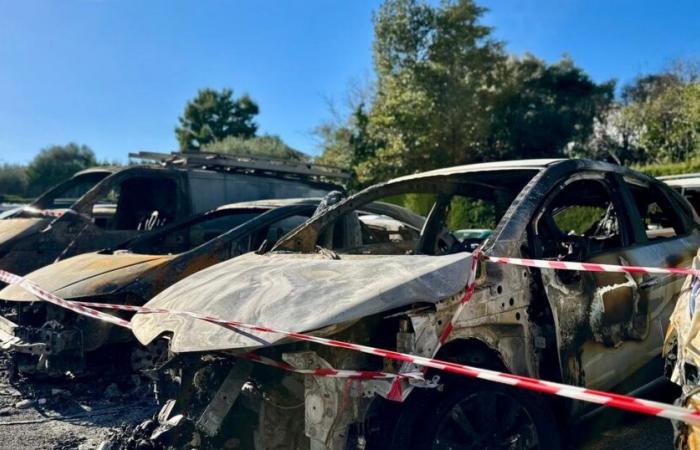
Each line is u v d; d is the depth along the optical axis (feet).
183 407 10.61
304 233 14.78
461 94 80.02
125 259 18.57
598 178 13.30
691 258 14.35
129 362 17.57
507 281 10.32
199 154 30.55
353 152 85.87
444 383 9.57
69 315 16.93
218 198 28.78
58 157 151.84
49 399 17.06
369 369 9.56
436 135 79.15
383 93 83.97
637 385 12.35
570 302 10.91
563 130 92.58
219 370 10.49
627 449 13.07
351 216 18.94
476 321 9.75
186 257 18.19
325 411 8.84
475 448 9.64
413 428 9.34
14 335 17.29
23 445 13.94
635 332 12.16
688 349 8.32
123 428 14.14
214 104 166.20
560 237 12.14
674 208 15.56
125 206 28.32
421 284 9.33
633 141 94.43
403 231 21.81
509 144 88.89
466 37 80.33
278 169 31.76
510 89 89.66
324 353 9.43
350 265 10.98
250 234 19.49
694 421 6.63
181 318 10.67
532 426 10.22
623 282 12.06
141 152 29.86
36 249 23.85
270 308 9.65
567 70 103.81
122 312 17.06
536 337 10.62
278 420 10.07
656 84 105.40
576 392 7.49
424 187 15.83
